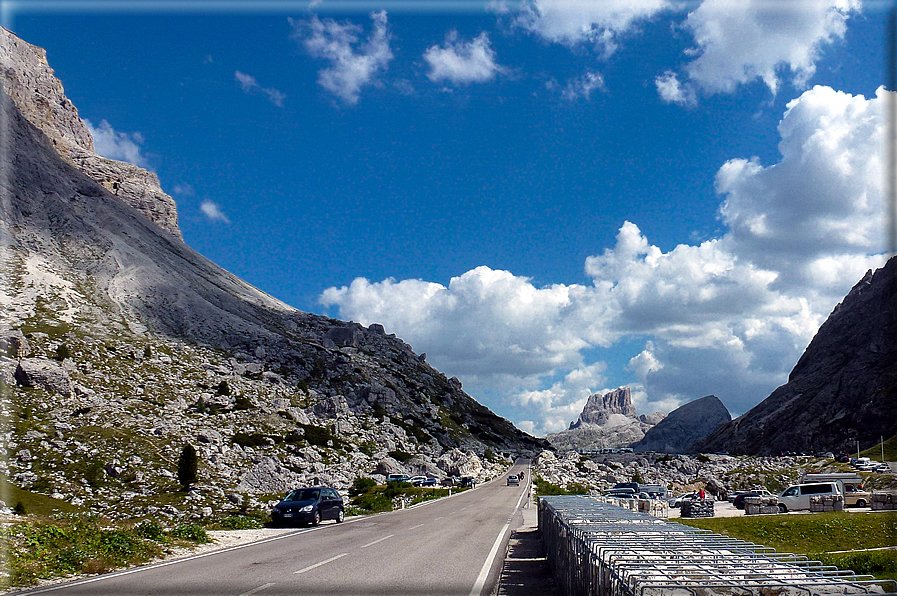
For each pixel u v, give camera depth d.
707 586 5.98
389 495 62.75
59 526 18.05
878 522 27.02
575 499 20.53
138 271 169.00
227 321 160.62
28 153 195.50
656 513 36.16
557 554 13.83
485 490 73.50
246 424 93.69
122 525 20.81
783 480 87.50
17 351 92.50
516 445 165.25
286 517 29.16
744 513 38.03
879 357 163.62
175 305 158.00
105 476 61.97
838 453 144.00
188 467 62.50
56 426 72.94
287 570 15.24
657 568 6.95
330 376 142.88
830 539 24.95
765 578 6.41
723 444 195.25
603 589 7.45
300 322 186.00
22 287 135.62
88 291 148.38
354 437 104.81
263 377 127.62
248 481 68.31
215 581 13.57
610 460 119.44
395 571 15.25
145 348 120.50
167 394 99.38
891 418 142.75
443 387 187.12
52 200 184.75
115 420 79.19
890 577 15.78
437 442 125.94
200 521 49.75
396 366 179.75
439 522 31.62
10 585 12.62
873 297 192.00
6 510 44.47
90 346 111.19
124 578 13.90
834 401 166.50
